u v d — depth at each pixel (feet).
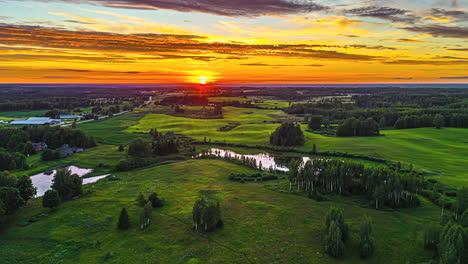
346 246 185.78
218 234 203.21
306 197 279.28
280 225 216.95
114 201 265.54
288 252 179.93
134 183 323.37
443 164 378.53
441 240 168.25
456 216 216.54
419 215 232.73
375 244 186.50
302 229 210.38
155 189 300.81
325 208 250.16
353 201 267.18
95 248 184.85
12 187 237.04
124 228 210.79
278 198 275.18
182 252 179.83
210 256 175.52
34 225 216.13
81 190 285.64
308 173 291.17
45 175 363.15
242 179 334.03
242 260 171.42
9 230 208.33
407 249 181.06
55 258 172.86
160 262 169.07
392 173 261.65
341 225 190.80
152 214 236.43
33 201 270.26
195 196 279.28
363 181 280.72
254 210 244.63
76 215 233.55
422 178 285.02
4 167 369.09
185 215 234.17
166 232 205.98
